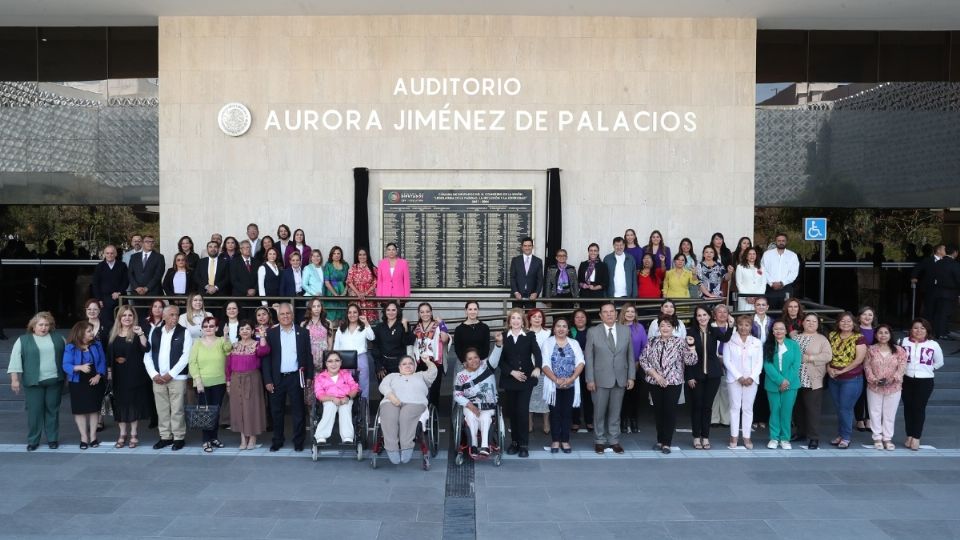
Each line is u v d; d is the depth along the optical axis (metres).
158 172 13.96
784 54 14.14
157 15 13.30
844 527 6.71
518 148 13.36
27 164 14.16
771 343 9.52
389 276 11.98
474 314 9.45
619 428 9.52
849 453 9.26
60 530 6.55
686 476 8.27
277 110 13.37
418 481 8.07
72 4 12.67
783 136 14.12
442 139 13.35
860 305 14.51
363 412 9.06
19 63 14.12
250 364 9.26
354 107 13.36
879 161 14.16
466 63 13.32
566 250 13.33
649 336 9.88
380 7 12.77
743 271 11.87
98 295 11.87
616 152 13.41
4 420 10.71
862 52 14.16
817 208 14.37
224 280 11.77
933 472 8.41
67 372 9.13
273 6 12.72
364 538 6.42
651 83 13.41
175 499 7.38
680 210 13.46
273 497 7.47
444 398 11.77
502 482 8.04
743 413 9.52
